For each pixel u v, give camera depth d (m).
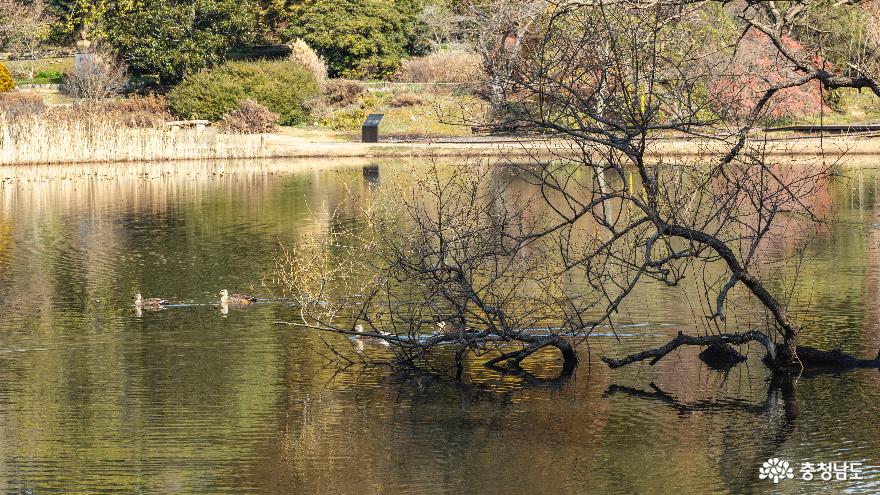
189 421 14.02
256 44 82.75
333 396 15.07
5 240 29.77
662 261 14.98
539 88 15.01
